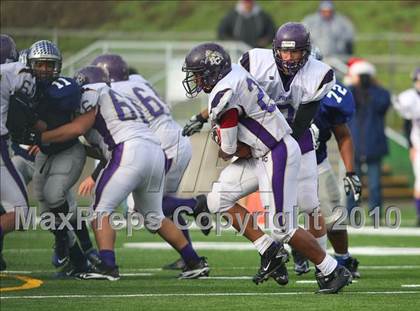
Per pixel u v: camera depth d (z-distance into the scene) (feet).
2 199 78.28
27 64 81.66
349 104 85.40
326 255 75.97
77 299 72.90
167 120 92.32
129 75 95.55
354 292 77.87
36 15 113.70
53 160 85.61
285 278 76.64
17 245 97.50
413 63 199.00
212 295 75.56
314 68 76.74
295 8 219.82
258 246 75.82
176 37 203.21
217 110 72.13
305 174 79.82
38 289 78.84
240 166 75.87
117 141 83.61
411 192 183.62
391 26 229.66
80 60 157.79
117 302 71.41
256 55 76.64
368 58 199.11
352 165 86.12
